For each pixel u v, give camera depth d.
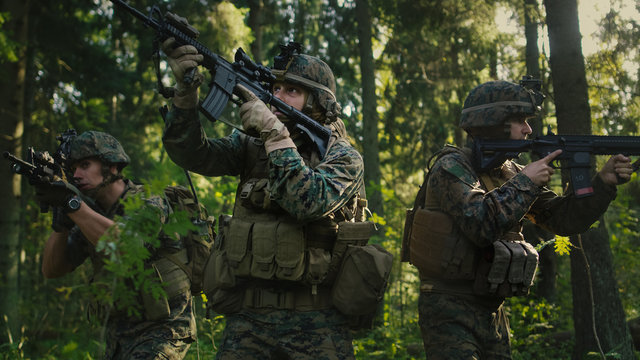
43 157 2.82
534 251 3.07
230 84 2.56
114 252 1.88
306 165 2.64
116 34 11.48
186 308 3.08
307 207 2.38
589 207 3.19
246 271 2.54
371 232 2.67
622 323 5.37
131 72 13.22
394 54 13.38
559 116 5.60
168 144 2.66
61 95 10.71
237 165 2.88
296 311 2.55
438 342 3.01
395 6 10.41
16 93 9.06
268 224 2.53
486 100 3.13
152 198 2.91
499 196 2.82
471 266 2.95
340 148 2.69
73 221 3.03
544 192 3.41
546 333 6.70
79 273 7.18
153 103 13.27
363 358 5.57
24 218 10.51
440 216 3.01
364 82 12.05
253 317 2.57
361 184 2.69
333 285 2.59
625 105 7.45
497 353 3.06
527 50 9.07
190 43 2.50
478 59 12.08
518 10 9.44
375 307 2.64
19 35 9.24
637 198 8.16
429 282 3.07
